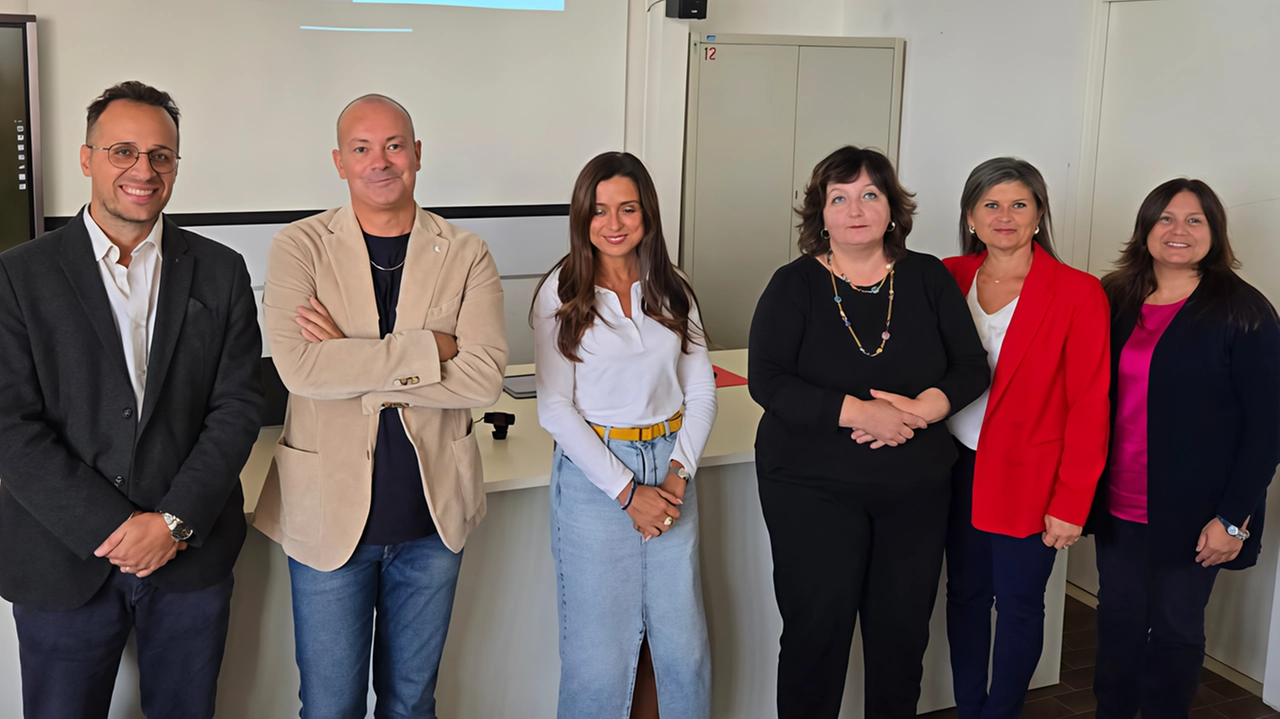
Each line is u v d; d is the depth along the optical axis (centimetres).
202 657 191
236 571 215
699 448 219
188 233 193
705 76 521
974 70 465
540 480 235
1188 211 227
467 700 242
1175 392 230
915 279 224
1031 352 232
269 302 191
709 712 227
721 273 546
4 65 421
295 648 209
